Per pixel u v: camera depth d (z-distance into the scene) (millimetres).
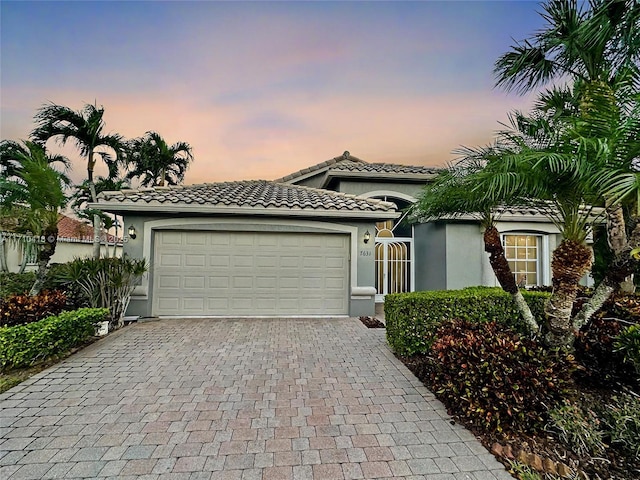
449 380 4789
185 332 9109
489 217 6125
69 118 12992
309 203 11125
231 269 11109
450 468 3576
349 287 11469
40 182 10281
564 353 4879
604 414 4234
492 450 3885
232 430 4273
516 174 4430
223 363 6762
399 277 15391
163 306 10844
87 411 4730
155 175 17562
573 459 3721
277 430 4289
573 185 4438
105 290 9492
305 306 11352
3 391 5379
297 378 6027
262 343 8188
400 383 5840
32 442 3971
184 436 4125
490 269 13438
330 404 5031
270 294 11234
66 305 9203
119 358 7004
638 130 4090
